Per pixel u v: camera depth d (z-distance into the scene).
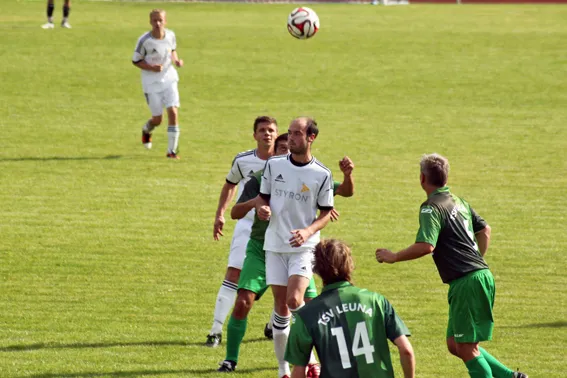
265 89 88.50
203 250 42.56
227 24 133.62
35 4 148.12
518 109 81.31
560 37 124.69
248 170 30.81
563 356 30.14
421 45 116.19
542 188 55.53
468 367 25.36
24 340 30.47
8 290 36.06
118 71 94.31
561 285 38.59
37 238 43.34
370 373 20.02
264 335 32.12
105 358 28.89
